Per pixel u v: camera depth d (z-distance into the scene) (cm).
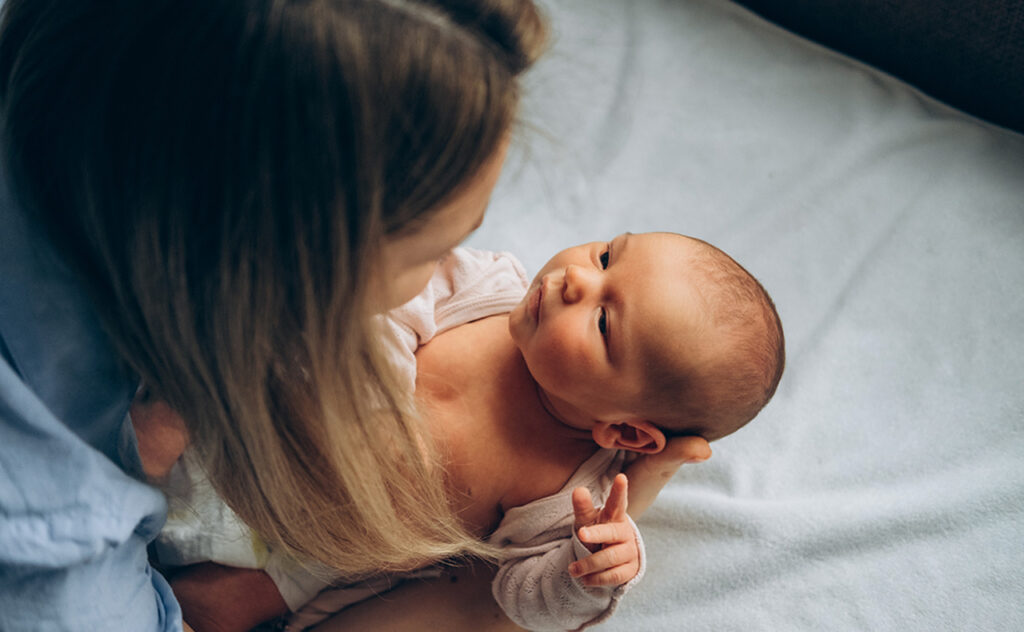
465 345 98
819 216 125
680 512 102
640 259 91
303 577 92
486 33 47
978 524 97
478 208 54
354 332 54
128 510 57
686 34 147
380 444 67
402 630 95
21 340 52
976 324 113
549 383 90
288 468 65
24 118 46
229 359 53
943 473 102
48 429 50
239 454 62
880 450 104
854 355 112
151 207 46
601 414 91
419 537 79
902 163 129
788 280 119
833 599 95
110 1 42
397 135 46
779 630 94
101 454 56
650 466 93
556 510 93
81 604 57
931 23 132
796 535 98
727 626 95
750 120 136
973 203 124
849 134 133
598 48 145
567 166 131
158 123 43
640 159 132
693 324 87
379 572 95
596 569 81
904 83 141
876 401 108
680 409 90
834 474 103
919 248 121
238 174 45
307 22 41
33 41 44
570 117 137
